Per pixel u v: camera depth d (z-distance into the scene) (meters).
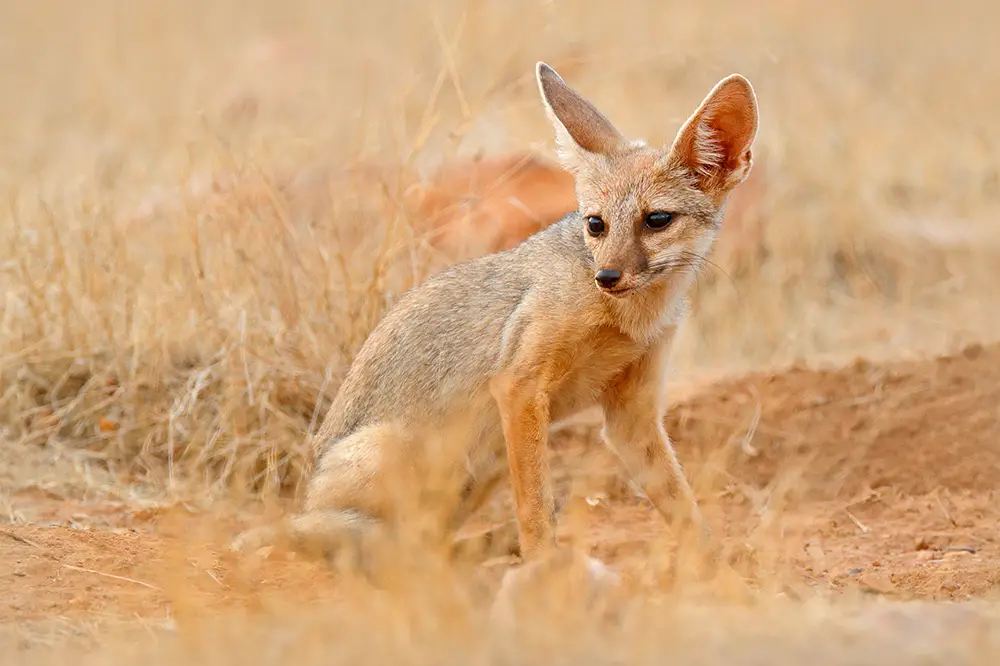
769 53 20.50
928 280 16.98
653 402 9.66
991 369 12.91
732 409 12.80
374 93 19.66
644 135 16.95
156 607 7.98
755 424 12.57
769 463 12.34
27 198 14.94
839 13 27.03
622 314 9.17
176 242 13.10
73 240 13.22
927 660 6.34
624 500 11.99
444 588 7.54
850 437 12.48
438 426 9.70
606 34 21.58
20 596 8.03
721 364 14.64
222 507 10.99
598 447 12.34
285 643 6.74
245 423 11.79
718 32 24.02
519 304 9.38
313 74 21.83
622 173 9.33
